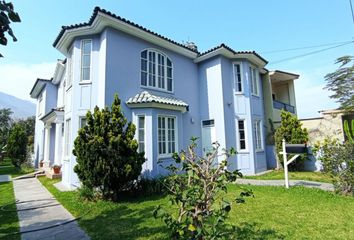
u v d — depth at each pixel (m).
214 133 13.21
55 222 5.73
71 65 11.42
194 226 2.87
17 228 5.38
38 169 16.98
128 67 10.59
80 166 7.45
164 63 12.50
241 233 4.56
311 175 11.88
